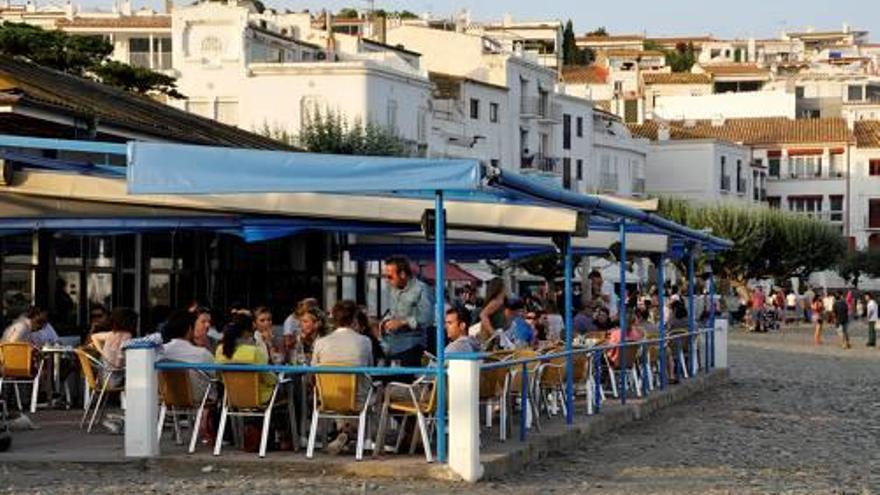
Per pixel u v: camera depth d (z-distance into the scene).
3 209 20.09
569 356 22.03
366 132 74.44
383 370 16.81
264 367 17.02
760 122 143.50
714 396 33.81
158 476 16.88
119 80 77.12
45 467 17.31
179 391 17.88
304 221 20.75
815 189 138.50
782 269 97.25
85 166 20.00
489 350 20.89
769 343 66.06
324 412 17.28
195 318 19.58
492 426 21.38
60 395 23.31
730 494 17.11
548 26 182.88
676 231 28.67
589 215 21.83
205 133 33.41
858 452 22.50
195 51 83.69
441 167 15.96
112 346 20.17
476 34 108.44
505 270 61.75
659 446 22.45
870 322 64.56
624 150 118.25
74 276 27.02
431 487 16.19
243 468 17.14
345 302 17.50
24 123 24.25
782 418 28.38
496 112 97.31
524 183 16.80
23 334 22.53
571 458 20.23
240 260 32.84
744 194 131.88
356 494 15.59
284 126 81.62
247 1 105.50
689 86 167.88
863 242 137.62
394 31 103.44
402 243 27.97
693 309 35.50
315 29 100.75
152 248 29.47
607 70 169.12
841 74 179.00
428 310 18.75
